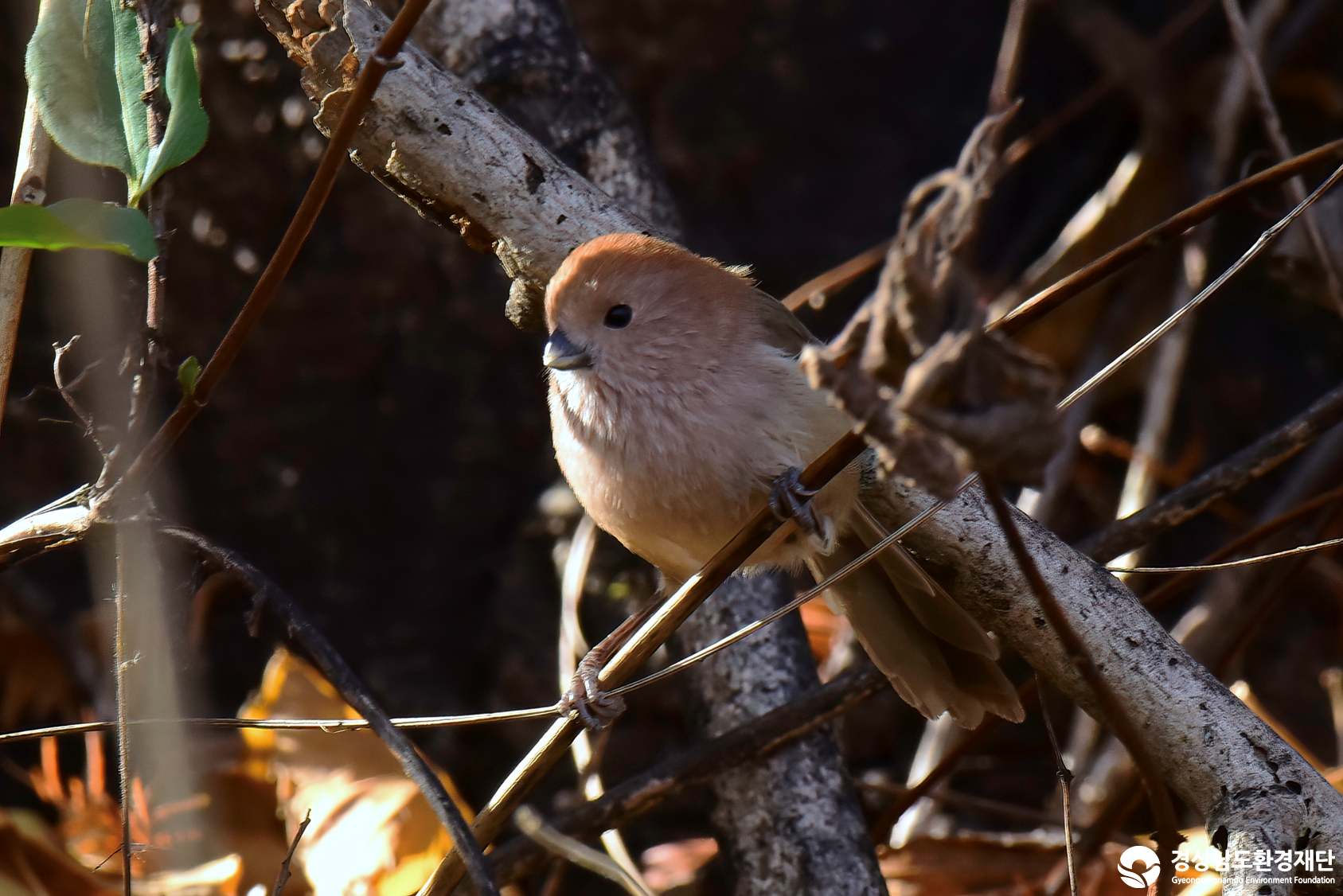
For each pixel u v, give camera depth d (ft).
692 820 10.12
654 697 10.13
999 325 9.67
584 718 9.73
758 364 9.77
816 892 9.84
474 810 10.16
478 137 9.80
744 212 10.22
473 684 10.18
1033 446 9.52
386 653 10.18
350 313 10.16
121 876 9.94
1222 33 10.25
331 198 10.14
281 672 10.03
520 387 10.18
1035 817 10.02
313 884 9.92
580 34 10.03
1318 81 10.23
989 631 9.81
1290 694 10.16
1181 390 10.26
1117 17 10.27
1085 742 10.11
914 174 10.24
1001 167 9.57
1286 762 9.72
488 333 10.17
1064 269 10.22
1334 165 10.07
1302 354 10.26
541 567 10.18
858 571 9.84
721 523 9.77
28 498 10.16
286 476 10.18
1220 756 9.73
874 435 9.54
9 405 10.14
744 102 10.21
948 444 9.55
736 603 9.93
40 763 10.14
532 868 9.87
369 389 10.18
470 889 9.85
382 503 10.19
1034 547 9.77
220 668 10.18
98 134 9.68
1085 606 9.76
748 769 9.88
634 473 9.78
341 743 9.99
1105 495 10.25
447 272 10.16
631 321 9.77
